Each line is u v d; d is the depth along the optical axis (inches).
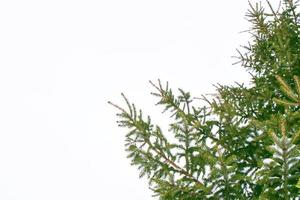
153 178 232.1
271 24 360.5
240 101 330.6
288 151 189.3
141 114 247.1
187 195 232.8
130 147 242.7
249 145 275.1
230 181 221.3
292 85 318.3
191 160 235.3
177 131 262.8
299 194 205.5
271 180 204.4
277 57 333.4
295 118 236.7
